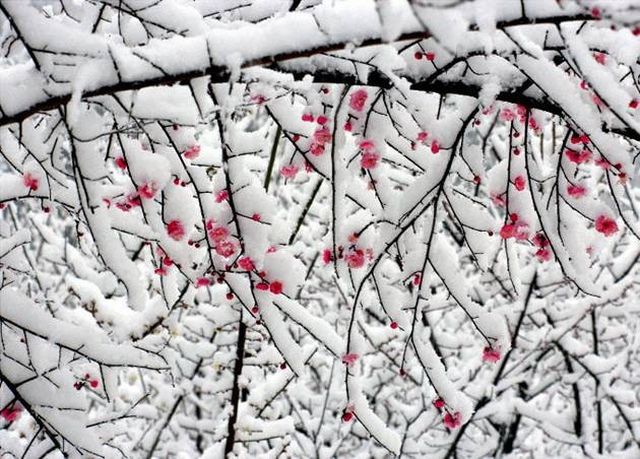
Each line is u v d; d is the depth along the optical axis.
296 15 2.10
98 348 2.26
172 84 2.11
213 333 2.83
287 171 2.36
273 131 2.62
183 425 3.11
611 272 2.91
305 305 3.58
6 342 2.25
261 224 2.26
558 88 2.13
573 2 2.03
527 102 2.20
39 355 2.25
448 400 2.32
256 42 2.09
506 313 2.93
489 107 2.20
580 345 2.94
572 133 2.27
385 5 1.95
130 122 2.21
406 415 3.18
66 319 2.44
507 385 2.96
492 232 2.31
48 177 2.22
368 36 2.07
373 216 2.38
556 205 2.30
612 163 2.18
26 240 2.29
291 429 2.63
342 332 3.38
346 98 2.21
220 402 3.28
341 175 2.23
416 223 2.36
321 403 3.24
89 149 2.14
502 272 2.93
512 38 2.06
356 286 2.36
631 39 2.11
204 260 2.33
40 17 2.08
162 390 2.98
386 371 3.36
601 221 2.28
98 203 2.15
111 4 2.13
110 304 2.47
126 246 2.64
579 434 2.98
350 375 2.35
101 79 2.09
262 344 2.77
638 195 3.17
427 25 1.82
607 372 2.93
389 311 2.35
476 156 2.31
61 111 2.13
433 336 3.19
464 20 1.98
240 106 2.24
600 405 2.99
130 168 2.22
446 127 2.26
